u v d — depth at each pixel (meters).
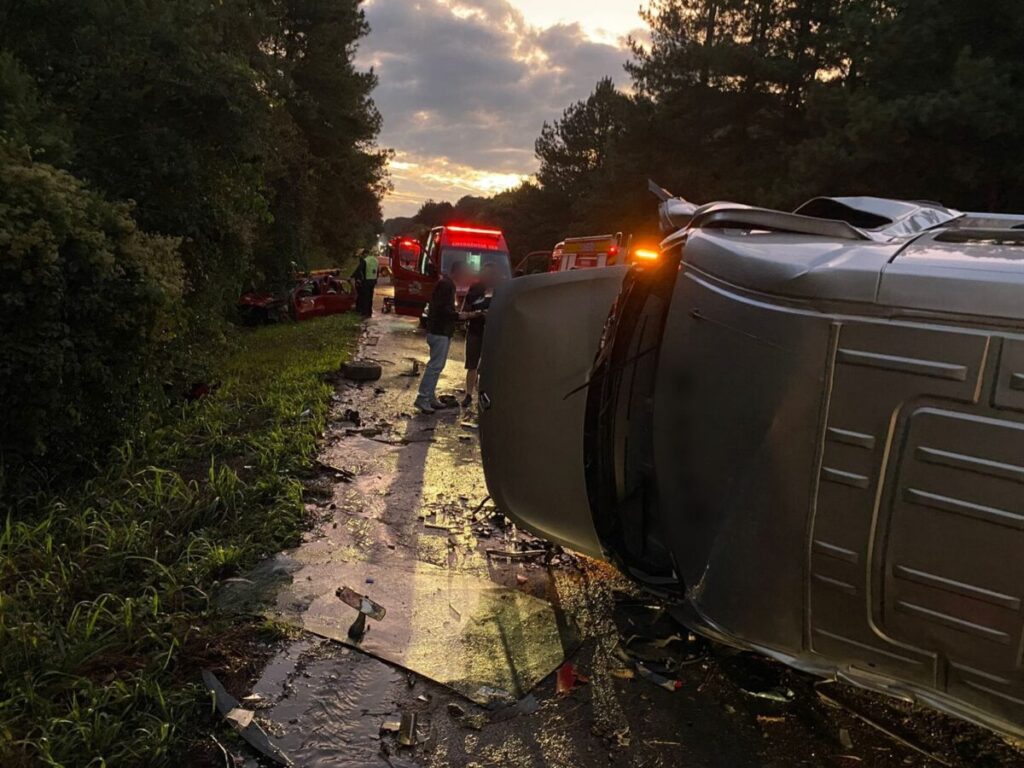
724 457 2.65
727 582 2.65
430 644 3.42
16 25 7.83
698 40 25.33
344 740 2.75
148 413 6.18
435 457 6.58
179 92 7.67
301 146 22.91
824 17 20.94
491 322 3.85
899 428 2.19
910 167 14.99
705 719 2.99
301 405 7.88
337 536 4.61
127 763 2.48
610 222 31.20
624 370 3.47
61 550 3.95
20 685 2.73
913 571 2.18
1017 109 12.91
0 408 4.52
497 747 2.78
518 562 4.45
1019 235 2.48
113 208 5.40
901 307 2.22
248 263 9.66
